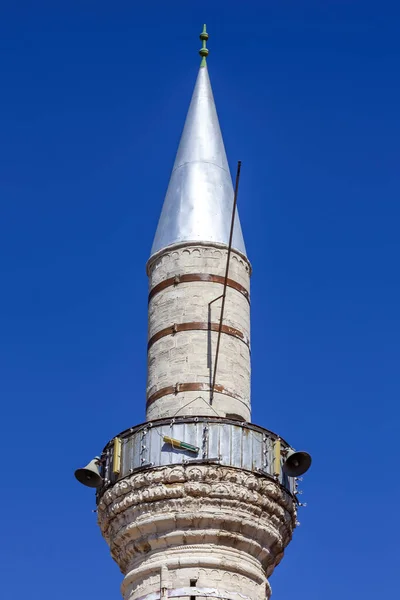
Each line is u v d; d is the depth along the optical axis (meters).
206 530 42.53
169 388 45.94
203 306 47.38
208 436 43.69
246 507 42.97
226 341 46.97
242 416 46.00
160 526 42.78
